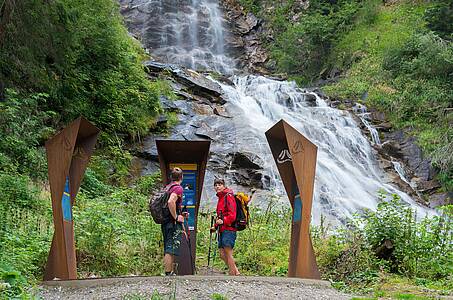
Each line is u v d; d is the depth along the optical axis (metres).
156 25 40.12
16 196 13.24
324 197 21.84
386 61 31.47
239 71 38.75
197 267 11.77
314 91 31.12
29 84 18.25
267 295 7.86
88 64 21.05
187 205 10.39
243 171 21.25
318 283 9.09
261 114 27.14
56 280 8.42
